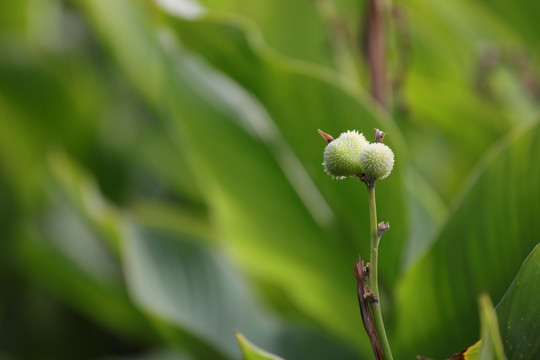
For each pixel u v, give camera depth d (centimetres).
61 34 267
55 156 184
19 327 225
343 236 142
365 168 107
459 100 177
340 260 144
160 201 251
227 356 144
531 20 212
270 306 181
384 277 136
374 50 164
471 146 189
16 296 228
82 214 177
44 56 246
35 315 227
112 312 196
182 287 151
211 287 153
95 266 191
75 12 274
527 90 207
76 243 196
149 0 143
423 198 156
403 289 129
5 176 233
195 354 145
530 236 123
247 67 143
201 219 201
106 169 246
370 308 108
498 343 103
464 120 183
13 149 237
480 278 126
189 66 145
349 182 136
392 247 135
